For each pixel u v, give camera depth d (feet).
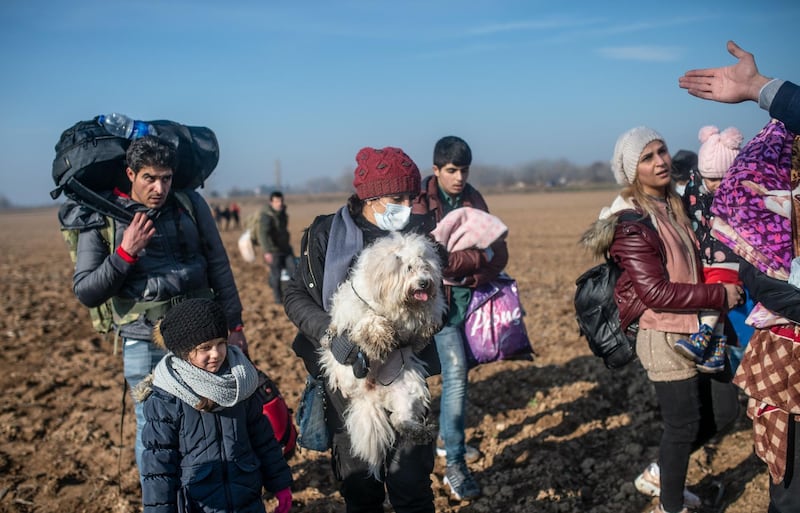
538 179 582.35
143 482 10.06
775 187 9.86
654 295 12.12
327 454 18.17
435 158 16.05
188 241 13.15
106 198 12.76
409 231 12.76
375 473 11.37
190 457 10.16
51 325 35.29
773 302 9.70
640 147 12.88
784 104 9.26
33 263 79.77
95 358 28.43
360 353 10.66
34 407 22.21
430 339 11.69
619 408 19.92
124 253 12.04
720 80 10.01
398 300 10.46
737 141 13.35
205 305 10.14
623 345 13.55
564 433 18.52
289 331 33.01
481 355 15.90
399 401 10.96
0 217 386.52
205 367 10.21
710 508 14.42
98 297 12.17
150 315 12.66
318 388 12.03
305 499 15.88
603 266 13.93
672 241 12.64
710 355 12.42
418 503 11.26
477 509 15.11
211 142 13.87
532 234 98.63
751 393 10.28
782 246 9.71
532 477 16.17
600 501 15.12
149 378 10.72
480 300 15.84
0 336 32.65
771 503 10.39
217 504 10.14
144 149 12.12
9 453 18.69
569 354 25.62
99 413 21.71
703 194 13.98
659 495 13.60
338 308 10.99
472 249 14.99
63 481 17.11
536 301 38.73
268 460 10.96
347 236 11.68
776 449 10.07
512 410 20.42
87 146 12.42
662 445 12.93
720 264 13.26
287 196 471.21
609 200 243.19
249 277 57.00
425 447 11.19
